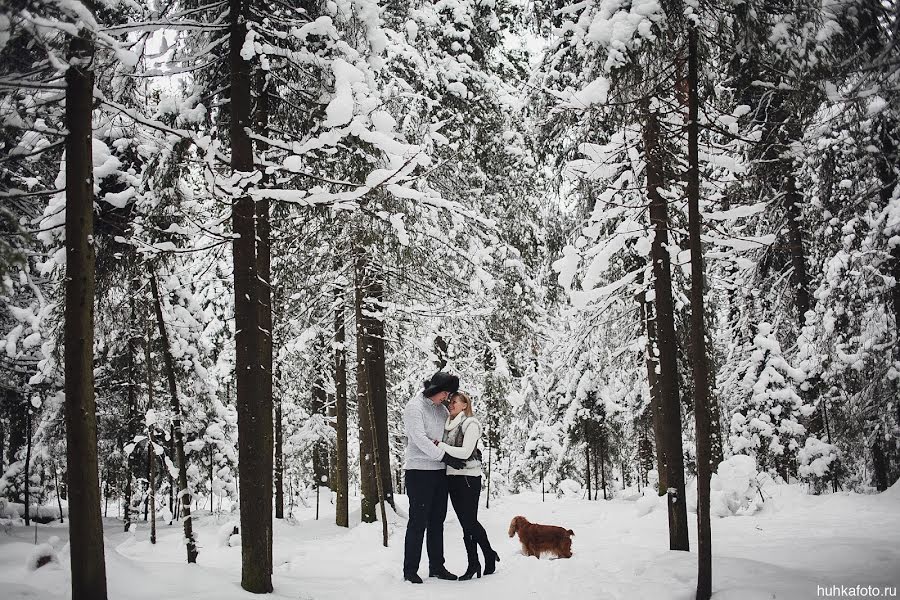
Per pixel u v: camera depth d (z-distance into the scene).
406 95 10.36
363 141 7.03
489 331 14.45
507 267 14.10
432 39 12.30
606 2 6.07
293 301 11.89
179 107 7.20
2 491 11.50
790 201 14.34
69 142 4.65
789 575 5.03
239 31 6.57
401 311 11.73
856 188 12.27
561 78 9.47
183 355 11.30
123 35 6.27
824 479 12.90
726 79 7.47
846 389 14.12
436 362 13.59
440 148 11.71
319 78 7.18
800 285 14.34
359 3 6.79
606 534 9.56
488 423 16.30
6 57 4.96
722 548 7.07
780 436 13.87
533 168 14.31
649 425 16.45
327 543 9.43
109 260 8.08
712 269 11.00
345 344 12.25
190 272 12.46
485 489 17.73
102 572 4.52
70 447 4.48
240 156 6.46
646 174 7.94
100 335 10.63
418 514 6.74
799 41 5.56
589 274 8.16
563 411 18.16
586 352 15.99
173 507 13.55
